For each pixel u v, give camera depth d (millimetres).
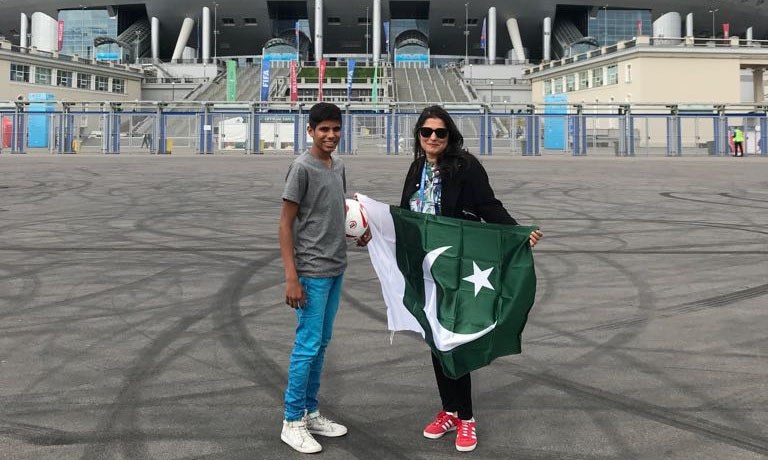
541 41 98625
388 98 64250
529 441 3156
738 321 5152
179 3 87938
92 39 91375
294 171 3053
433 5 89062
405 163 27562
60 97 59062
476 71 74750
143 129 40500
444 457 3002
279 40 87438
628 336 4812
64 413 3436
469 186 3279
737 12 92750
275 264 7414
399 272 3367
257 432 3250
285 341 4711
